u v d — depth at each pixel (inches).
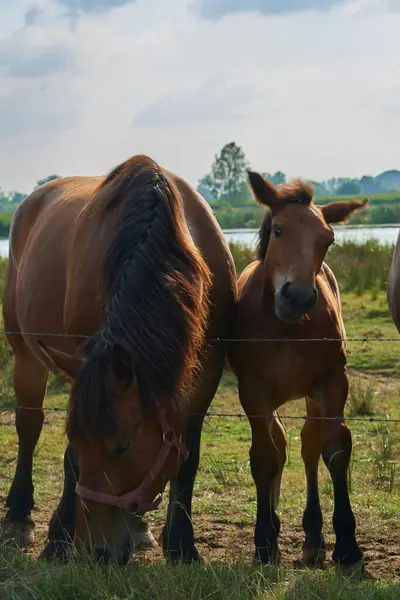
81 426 146.8
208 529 228.1
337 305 221.3
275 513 204.5
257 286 212.1
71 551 163.2
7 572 164.9
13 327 248.2
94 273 189.5
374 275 650.2
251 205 2947.8
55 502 252.5
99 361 147.9
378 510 239.1
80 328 194.7
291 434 327.3
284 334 202.7
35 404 241.6
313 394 209.6
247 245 724.0
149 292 158.4
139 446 151.9
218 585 152.0
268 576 166.9
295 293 188.7
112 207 191.2
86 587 151.2
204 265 175.9
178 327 157.1
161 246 166.7
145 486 153.1
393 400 362.3
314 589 157.3
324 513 242.2
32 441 240.1
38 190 266.1
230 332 214.5
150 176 184.5
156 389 152.2
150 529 230.8
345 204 210.7
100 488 149.9
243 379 205.8
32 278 228.5
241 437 320.5
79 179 257.9
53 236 225.9
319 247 193.5
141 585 154.3
